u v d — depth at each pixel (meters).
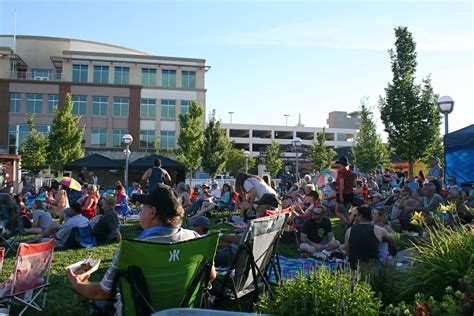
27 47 59.91
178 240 3.59
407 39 23.08
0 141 51.31
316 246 8.80
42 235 10.25
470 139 13.53
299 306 3.48
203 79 57.44
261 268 4.92
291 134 104.12
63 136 43.06
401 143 22.97
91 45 63.88
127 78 55.81
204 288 3.70
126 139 22.86
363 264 5.16
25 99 52.22
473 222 7.23
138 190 20.72
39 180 30.31
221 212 17.25
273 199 9.41
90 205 12.81
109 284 3.31
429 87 22.83
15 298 4.94
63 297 5.84
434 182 12.62
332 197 15.11
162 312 2.53
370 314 3.41
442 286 4.18
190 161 47.03
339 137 105.50
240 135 104.00
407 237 10.37
